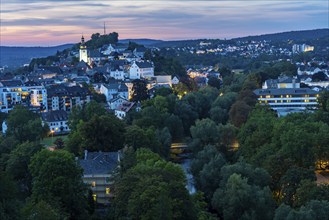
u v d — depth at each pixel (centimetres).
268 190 16388
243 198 15950
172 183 14212
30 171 17262
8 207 11131
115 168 17775
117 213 14350
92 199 16425
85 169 18250
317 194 14812
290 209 13938
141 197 13225
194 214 14012
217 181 18725
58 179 14825
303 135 19488
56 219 12156
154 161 17288
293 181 16588
